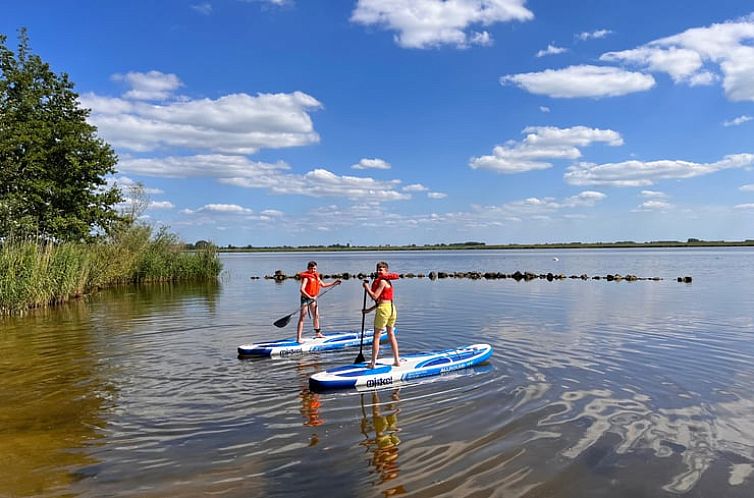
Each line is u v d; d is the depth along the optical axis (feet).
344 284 109.60
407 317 55.01
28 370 32.63
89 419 23.68
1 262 58.65
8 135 83.25
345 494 16.55
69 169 94.94
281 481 17.47
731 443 20.34
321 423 22.94
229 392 27.84
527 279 117.80
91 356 36.65
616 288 89.71
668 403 25.13
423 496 16.35
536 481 17.30
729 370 31.24
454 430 21.83
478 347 35.86
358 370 30.25
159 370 32.60
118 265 98.12
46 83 98.43
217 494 16.62
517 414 23.66
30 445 20.71
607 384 28.45
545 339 41.65
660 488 16.87
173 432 22.00
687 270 143.43
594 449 19.79
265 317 56.54
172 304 70.03
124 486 17.21
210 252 124.36
